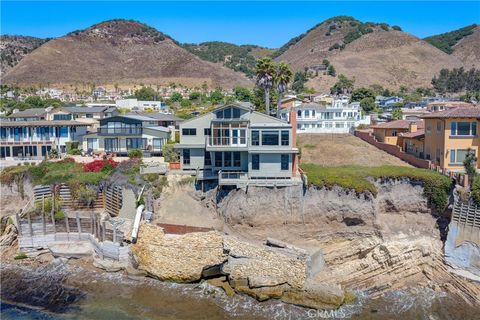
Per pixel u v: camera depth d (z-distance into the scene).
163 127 76.94
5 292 42.59
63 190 55.88
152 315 38.47
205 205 52.56
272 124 52.41
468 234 44.56
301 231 49.41
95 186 56.31
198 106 133.12
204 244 45.47
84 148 71.31
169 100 157.75
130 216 52.19
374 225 48.50
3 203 59.78
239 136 52.03
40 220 50.91
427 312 38.88
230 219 50.19
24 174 60.34
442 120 54.25
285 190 49.75
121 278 45.50
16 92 169.62
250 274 43.81
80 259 49.09
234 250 44.81
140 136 69.81
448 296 41.50
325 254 47.44
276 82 78.38
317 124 103.19
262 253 43.97
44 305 40.19
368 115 126.31
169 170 56.16
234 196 50.47
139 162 59.50
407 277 44.44
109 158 65.12
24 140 72.56
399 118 107.44
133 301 40.91
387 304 40.34
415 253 45.69
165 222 49.91
